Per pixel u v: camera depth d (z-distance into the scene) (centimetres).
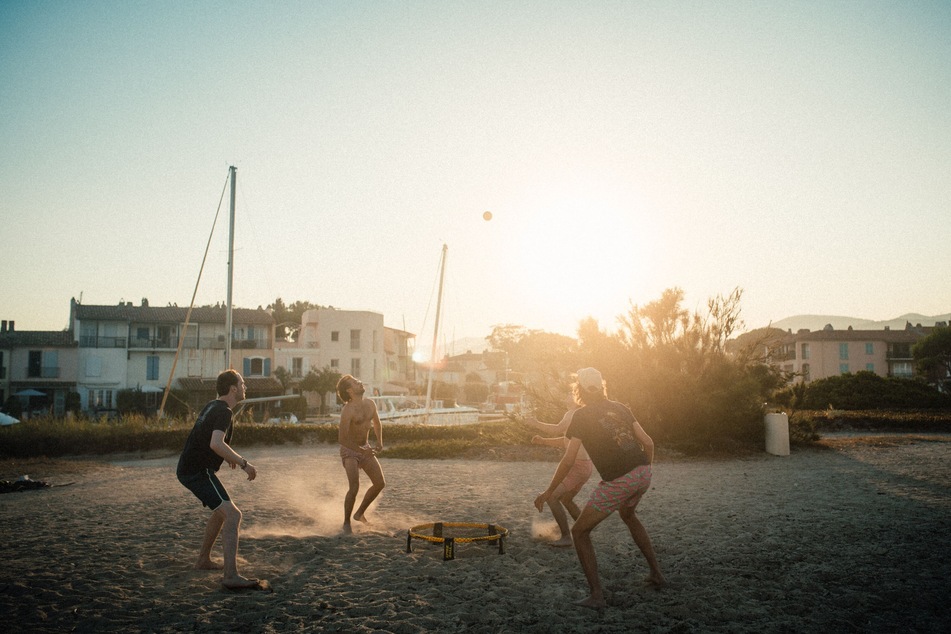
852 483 1159
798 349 7912
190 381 5538
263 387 5559
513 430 1939
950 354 6719
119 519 885
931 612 495
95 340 5491
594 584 508
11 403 4972
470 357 10869
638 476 507
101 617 481
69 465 1816
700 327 1802
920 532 748
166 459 2175
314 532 783
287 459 1906
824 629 463
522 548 691
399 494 1104
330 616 485
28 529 818
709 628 465
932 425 2606
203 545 604
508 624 470
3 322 5888
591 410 528
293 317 9681
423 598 526
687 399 1703
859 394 3328
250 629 461
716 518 847
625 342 1833
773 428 1692
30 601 517
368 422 821
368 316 6900
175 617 484
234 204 3503
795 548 684
